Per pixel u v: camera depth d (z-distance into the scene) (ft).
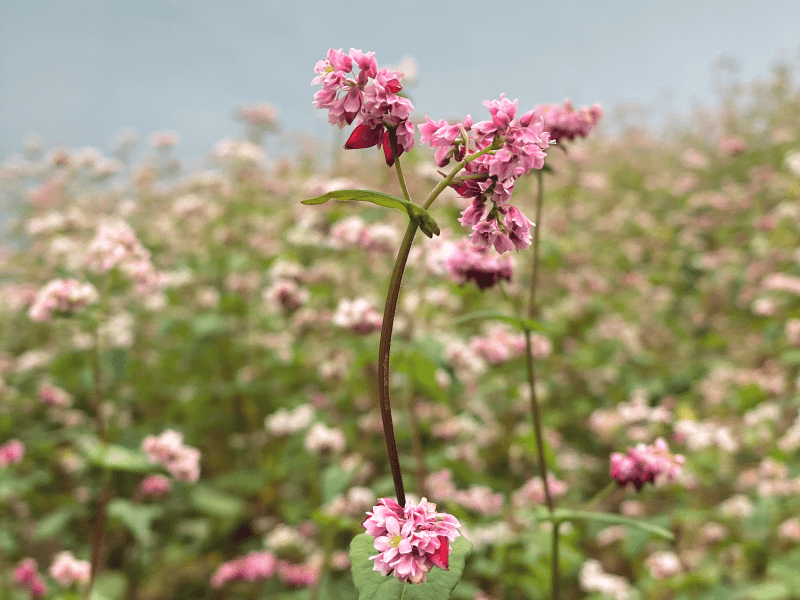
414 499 1.98
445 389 2.26
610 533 2.25
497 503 2.15
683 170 6.32
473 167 0.86
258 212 4.02
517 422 2.75
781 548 2.08
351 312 2.16
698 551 2.09
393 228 2.53
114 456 1.55
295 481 2.59
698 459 2.38
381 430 2.36
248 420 2.90
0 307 3.71
